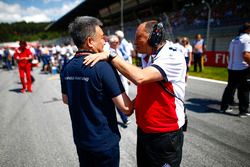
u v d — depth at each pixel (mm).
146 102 1636
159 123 1622
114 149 1577
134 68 1431
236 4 16531
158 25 1590
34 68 17500
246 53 3861
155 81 1513
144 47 1641
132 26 31422
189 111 4812
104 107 1486
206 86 7363
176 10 26297
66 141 3639
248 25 3975
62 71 1652
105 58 1459
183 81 1649
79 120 1546
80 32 1453
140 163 1874
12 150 3377
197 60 10422
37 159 3088
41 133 3998
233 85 4410
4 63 19000
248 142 3342
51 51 13547
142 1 33000
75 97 1516
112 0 38969
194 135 3609
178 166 1776
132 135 3748
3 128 4301
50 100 6426
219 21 17438
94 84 1415
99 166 1584
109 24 55094
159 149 1680
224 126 3953
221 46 15867
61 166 2896
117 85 1457
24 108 5672
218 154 3010
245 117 4391
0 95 7398
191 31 20062
